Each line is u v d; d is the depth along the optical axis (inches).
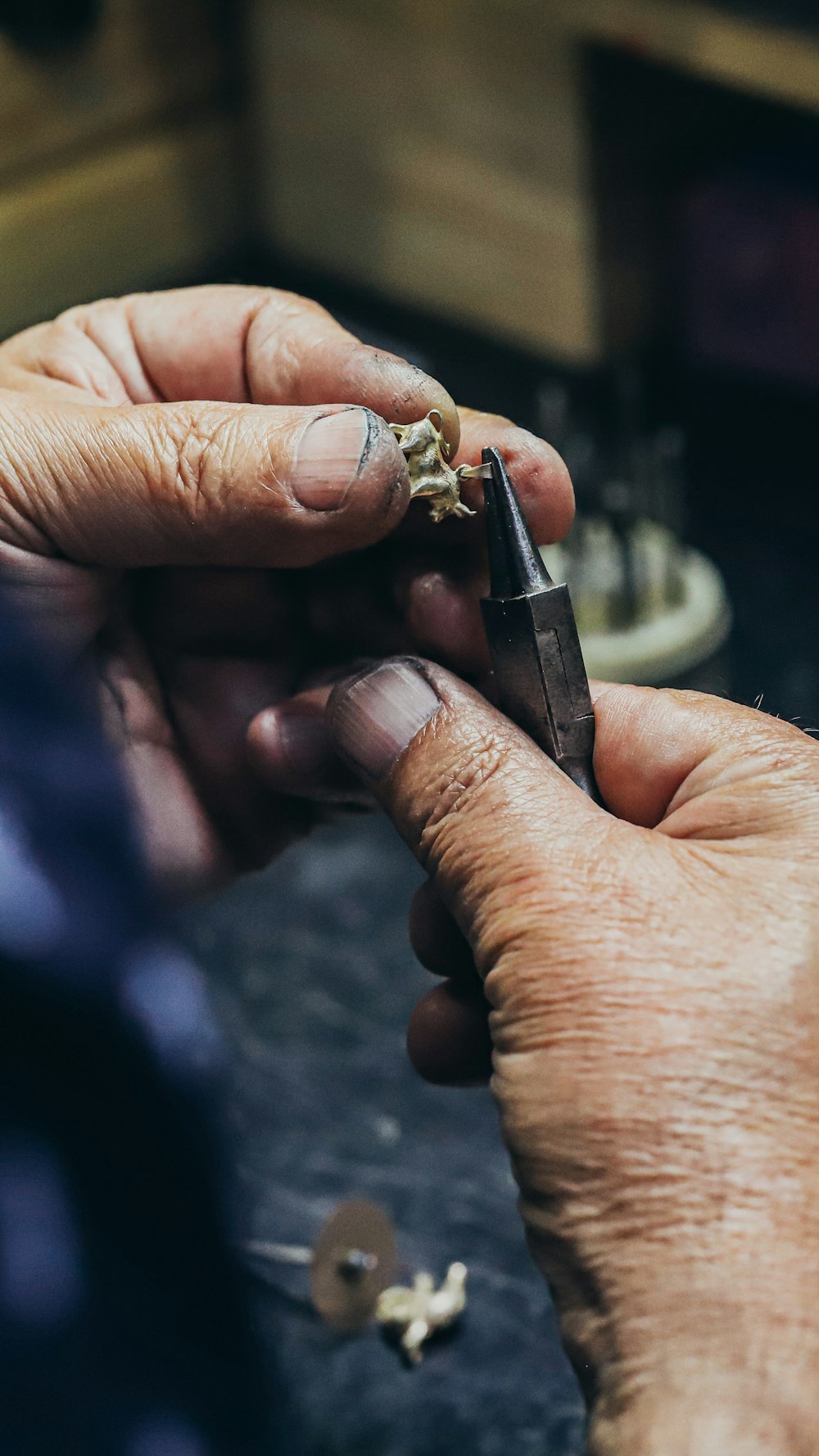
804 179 27.7
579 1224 11.7
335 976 20.1
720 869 12.4
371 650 15.7
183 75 31.7
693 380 31.8
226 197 34.2
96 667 15.7
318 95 32.0
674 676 22.7
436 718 13.0
